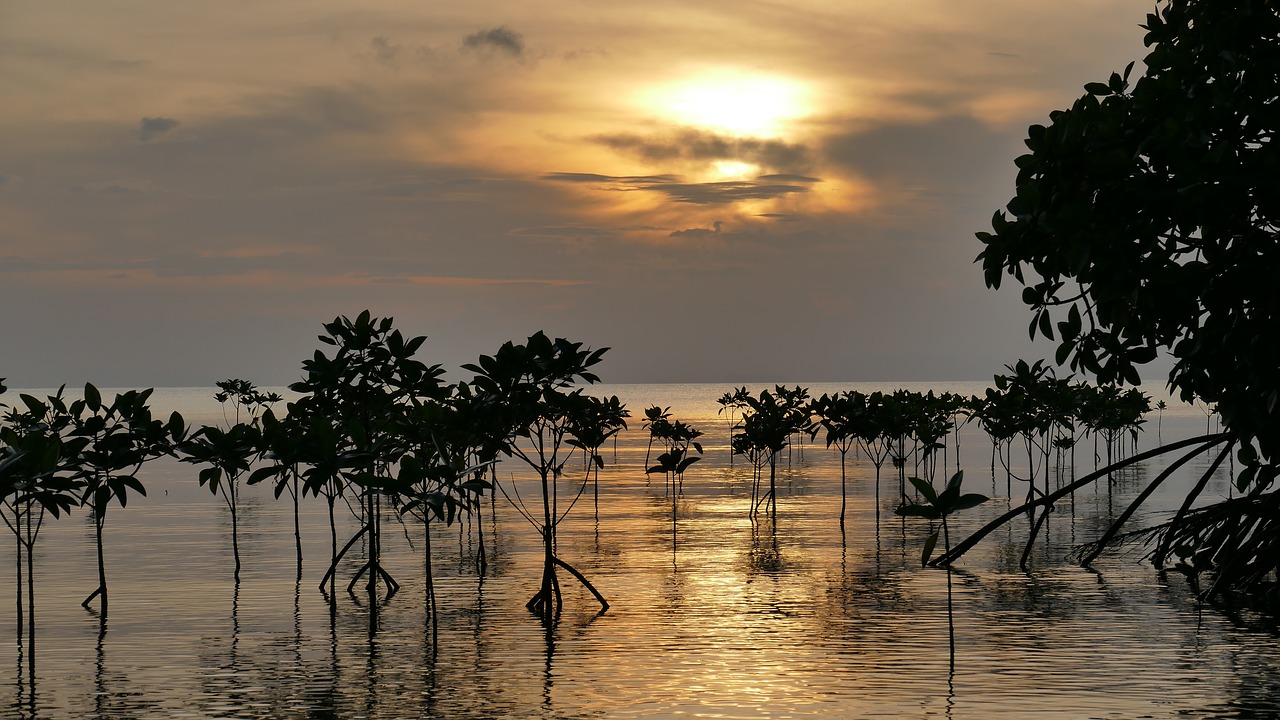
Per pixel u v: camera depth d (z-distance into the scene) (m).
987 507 43.53
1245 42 12.64
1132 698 14.91
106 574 27.20
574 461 76.19
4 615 21.80
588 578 26.42
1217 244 12.43
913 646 18.44
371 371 24.33
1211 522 23.86
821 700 14.95
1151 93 12.91
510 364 21.44
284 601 23.34
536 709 14.59
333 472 20.53
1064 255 12.88
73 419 21.50
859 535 35.09
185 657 17.88
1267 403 13.19
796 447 95.25
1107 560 28.81
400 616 21.59
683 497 49.72
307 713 14.44
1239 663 17.00
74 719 14.16
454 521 40.22
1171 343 13.98
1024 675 16.28
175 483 58.78
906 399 53.78
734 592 24.25
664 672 16.70
